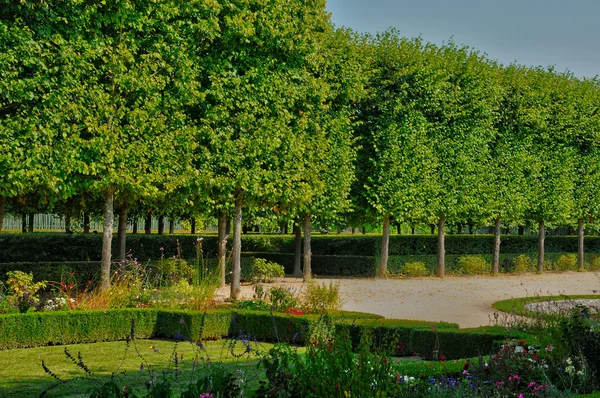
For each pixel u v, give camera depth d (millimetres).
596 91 29078
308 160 18672
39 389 7895
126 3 13805
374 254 26781
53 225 38125
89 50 13344
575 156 28578
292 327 11758
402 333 11008
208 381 5523
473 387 6723
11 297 11852
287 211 19719
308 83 18219
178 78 14828
